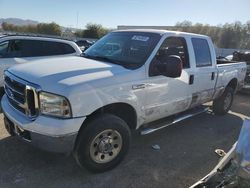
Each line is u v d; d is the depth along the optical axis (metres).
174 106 4.79
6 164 3.87
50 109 3.21
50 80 3.29
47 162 3.98
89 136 3.46
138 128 4.36
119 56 4.36
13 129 3.68
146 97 4.12
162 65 4.21
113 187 3.53
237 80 6.99
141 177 3.80
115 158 3.84
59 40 8.20
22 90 3.45
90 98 3.36
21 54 7.48
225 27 51.47
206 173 4.04
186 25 50.81
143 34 4.64
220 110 6.78
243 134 2.80
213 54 5.81
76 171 3.81
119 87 3.68
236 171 2.58
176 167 4.14
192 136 5.43
